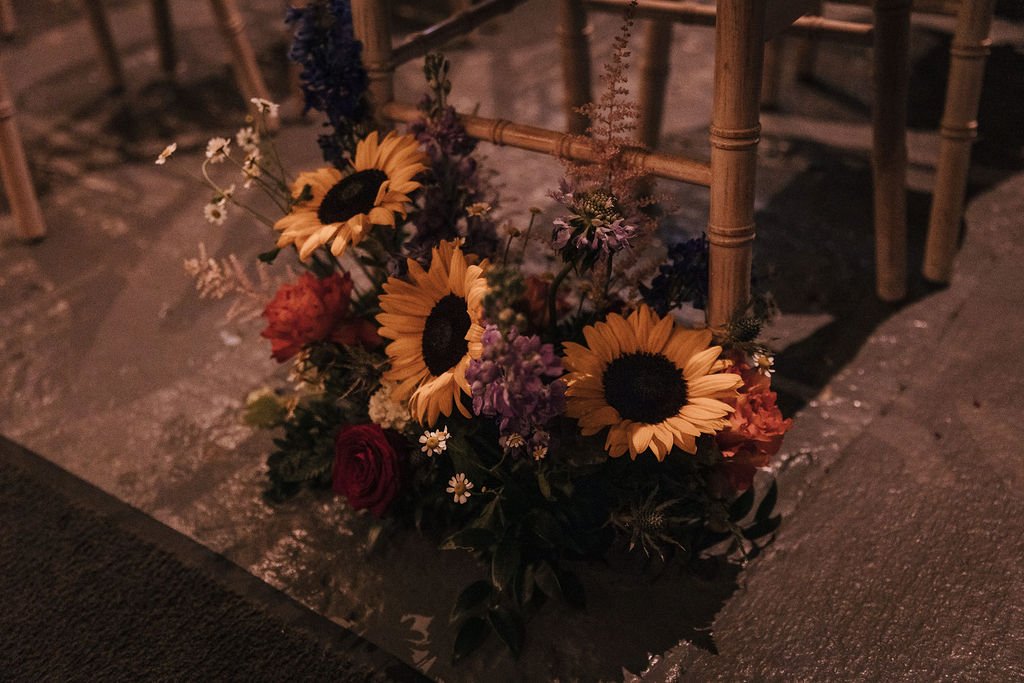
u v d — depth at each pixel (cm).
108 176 153
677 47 180
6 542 105
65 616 99
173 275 134
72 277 135
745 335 96
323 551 102
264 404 108
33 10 212
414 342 95
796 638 92
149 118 168
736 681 90
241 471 110
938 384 111
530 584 95
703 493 97
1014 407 108
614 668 92
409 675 92
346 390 105
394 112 109
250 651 95
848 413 109
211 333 126
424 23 192
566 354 93
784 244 131
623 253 126
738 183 93
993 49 122
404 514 103
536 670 92
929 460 104
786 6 97
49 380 121
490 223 100
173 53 180
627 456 95
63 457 113
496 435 97
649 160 96
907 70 111
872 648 91
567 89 134
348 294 101
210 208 102
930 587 95
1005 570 95
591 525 97
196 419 116
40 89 179
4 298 133
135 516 106
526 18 199
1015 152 137
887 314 120
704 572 98
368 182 99
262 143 110
